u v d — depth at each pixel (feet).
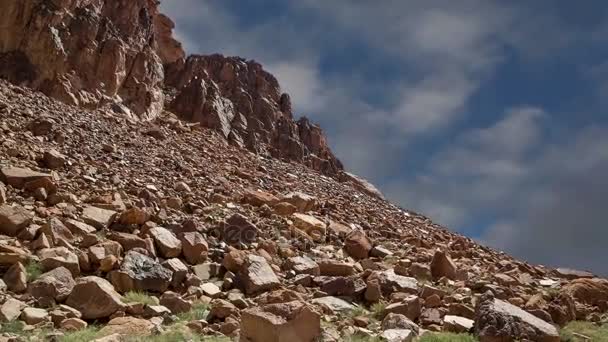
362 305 44.01
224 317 36.78
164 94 135.13
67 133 75.92
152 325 33.53
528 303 45.29
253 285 43.55
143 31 130.11
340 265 50.37
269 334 29.63
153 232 47.91
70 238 44.34
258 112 152.15
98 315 34.88
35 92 93.04
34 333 30.76
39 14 98.53
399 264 55.01
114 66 109.19
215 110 132.46
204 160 95.66
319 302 41.37
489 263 67.31
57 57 99.25
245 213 63.93
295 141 150.20
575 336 40.34
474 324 37.73
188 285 42.70
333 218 75.77
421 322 40.29
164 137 100.27
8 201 48.19
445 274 53.36
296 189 96.32
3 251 39.24
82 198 53.98
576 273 67.62
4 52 95.66
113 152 74.95
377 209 106.11
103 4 120.98
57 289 36.52
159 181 68.69
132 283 39.86
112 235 46.24
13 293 35.81
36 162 60.29
